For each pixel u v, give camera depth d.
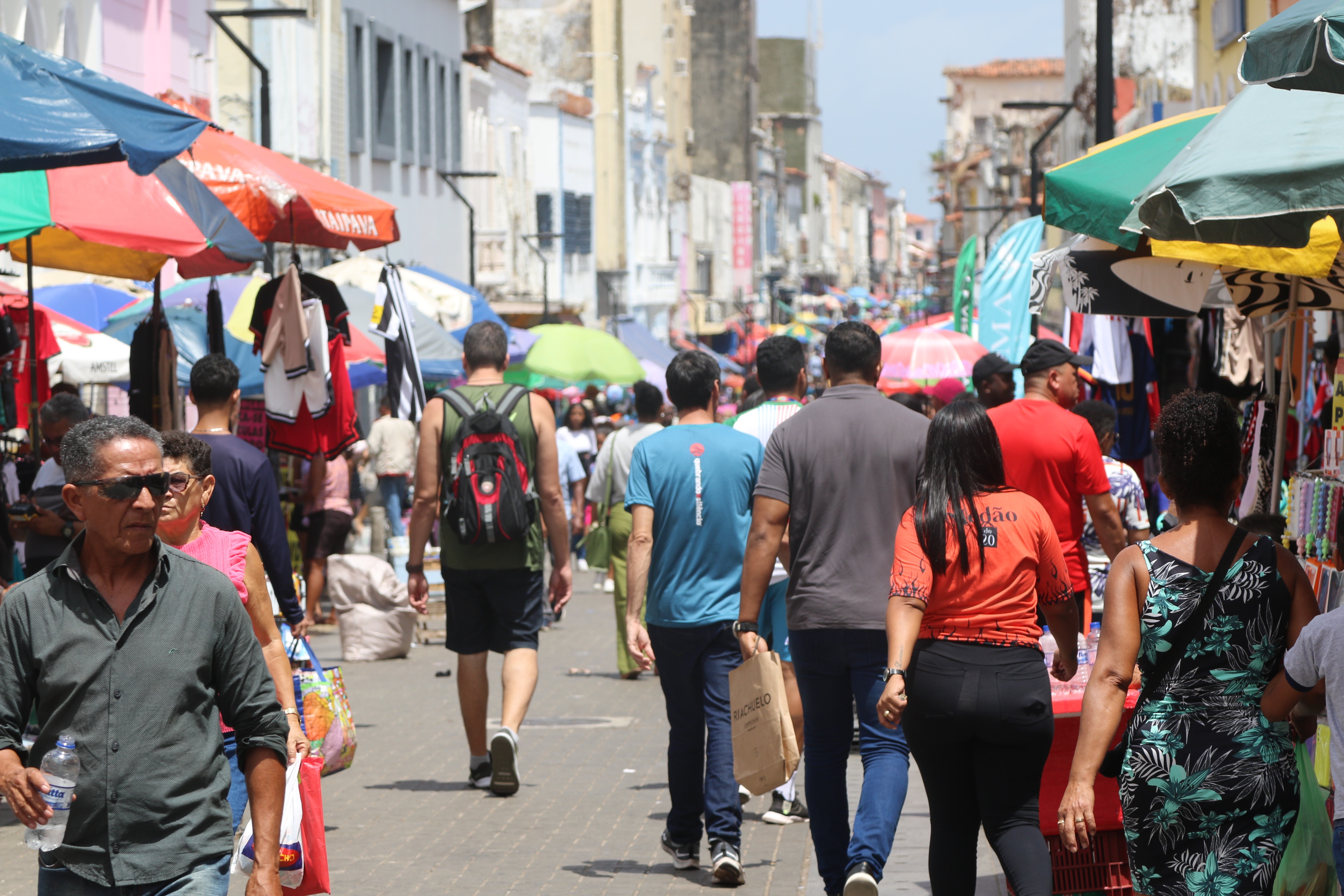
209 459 13.48
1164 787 10.98
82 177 20.52
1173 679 11.08
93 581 9.75
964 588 13.10
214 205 21.88
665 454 17.30
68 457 9.59
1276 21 10.29
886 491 15.19
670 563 17.30
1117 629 11.24
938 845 13.38
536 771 23.27
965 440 13.33
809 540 15.27
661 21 188.62
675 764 17.45
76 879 9.55
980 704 12.93
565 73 149.38
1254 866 10.82
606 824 19.86
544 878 17.20
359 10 78.38
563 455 49.75
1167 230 11.80
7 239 19.50
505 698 21.44
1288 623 10.97
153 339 26.61
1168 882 11.02
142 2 51.72
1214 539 11.14
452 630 21.81
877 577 15.08
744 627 15.74
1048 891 12.77
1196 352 32.31
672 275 177.38
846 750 15.39
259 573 13.41
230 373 17.17
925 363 46.41
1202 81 56.03
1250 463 21.48
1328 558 15.23
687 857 17.48
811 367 120.12
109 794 9.52
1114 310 21.30
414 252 88.06
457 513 21.00
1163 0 88.19
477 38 111.62
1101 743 11.18
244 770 10.15
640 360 96.00
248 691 10.08
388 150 82.81
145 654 9.67
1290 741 10.97
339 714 17.80
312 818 12.74
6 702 9.60
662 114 177.62
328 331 26.20
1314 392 24.48
